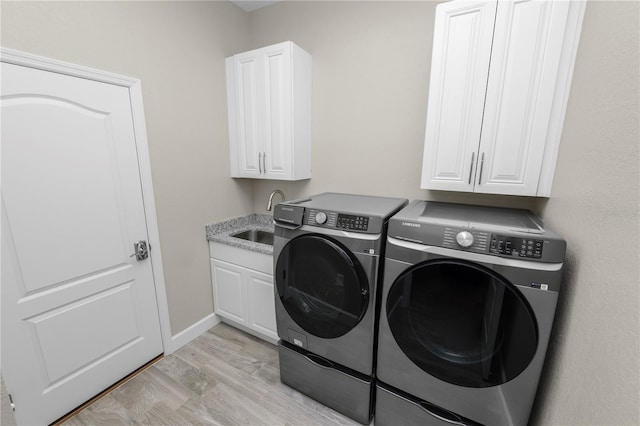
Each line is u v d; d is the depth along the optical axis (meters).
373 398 1.50
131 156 1.66
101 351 1.64
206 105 2.09
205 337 2.22
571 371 0.94
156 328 1.93
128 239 1.70
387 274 1.23
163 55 1.77
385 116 1.89
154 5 1.70
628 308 0.67
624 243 0.71
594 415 0.77
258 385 1.75
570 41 1.19
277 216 1.52
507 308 1.03
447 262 1.09
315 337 1.52
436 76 1.45
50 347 1.42
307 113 2.13
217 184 2.26
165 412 1.56
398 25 1.75
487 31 1.31
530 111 1.30
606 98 0.88
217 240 2.16
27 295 1.32
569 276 1.05
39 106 1.28
